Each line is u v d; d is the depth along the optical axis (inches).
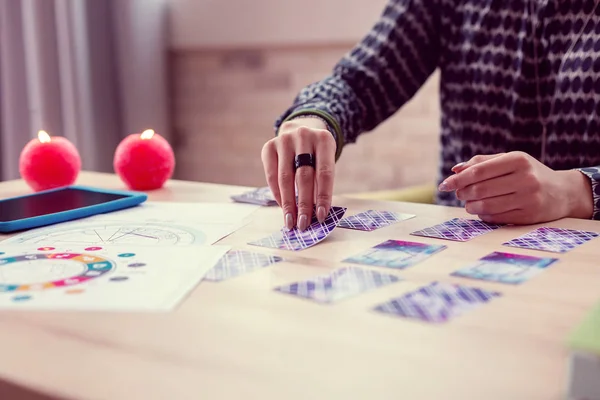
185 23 92.5
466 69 48.1
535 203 29.1
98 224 30.0
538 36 44.1
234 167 94.0
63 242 26.7
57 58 77.2
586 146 42.6
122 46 86.2
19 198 34.9
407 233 27.8
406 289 20.3
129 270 22.5
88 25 83.2
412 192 56.6
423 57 49.9
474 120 48.3
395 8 49.7
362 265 23.0
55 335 17.1
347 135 44.8
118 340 16.7
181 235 27.7
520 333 16.8
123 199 33.9
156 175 39.4
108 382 14.5
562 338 16.5
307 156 31.2
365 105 48.2
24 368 15.2
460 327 17.2
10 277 21.9
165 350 16.1
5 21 71.3
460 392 13.8
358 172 85.1
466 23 47.9
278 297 19.7
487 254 24.3
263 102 89.4
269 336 16.8
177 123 97.2
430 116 78.9
